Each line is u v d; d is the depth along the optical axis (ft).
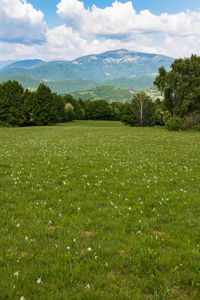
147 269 14.52
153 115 241.55
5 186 30.53
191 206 25.61
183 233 19.36
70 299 11.55
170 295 12.12
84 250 16.39
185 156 58.85
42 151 61.93
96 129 176.35
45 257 15.26
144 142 90.02
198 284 12.92
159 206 25.40
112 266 14.58
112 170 41.45
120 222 21.04
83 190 30.32
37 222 20.51
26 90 268.82
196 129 176.35
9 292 11.75
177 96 195.42
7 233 18.29
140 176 38.34
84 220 21.20
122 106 484.74
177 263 15.06
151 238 18.06
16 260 14.62
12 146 72.13
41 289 12.20
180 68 195.52
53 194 28.45
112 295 11.83
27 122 266.77
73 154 57.62
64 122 346.13
